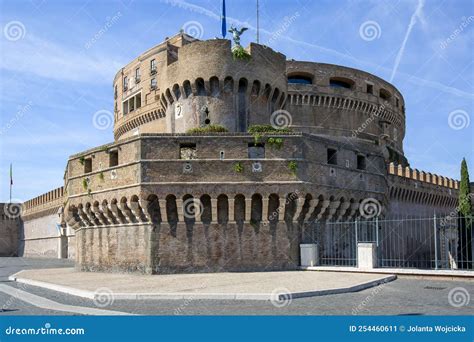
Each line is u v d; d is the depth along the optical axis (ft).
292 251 133.28
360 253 126.62
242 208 132.16
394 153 310.45
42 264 239.09
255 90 167.43
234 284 99.19
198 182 129.18
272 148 132.36
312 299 83.46
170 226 130.00
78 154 151.33
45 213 356.59
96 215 142.72
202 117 163.84
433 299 83.46
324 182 138.92
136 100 296.30
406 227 223.92
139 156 129.49
